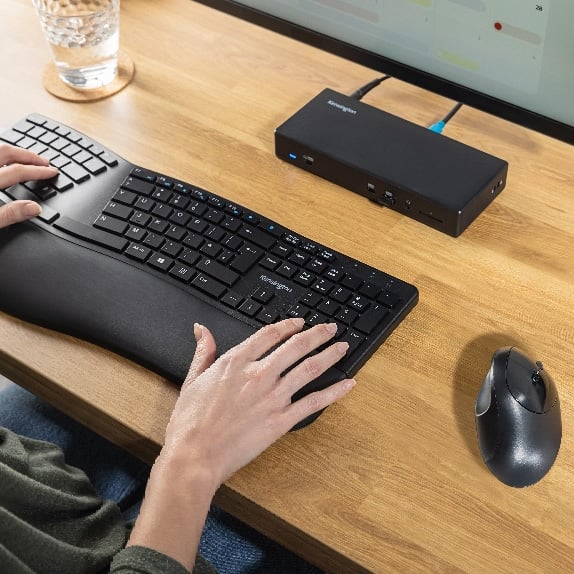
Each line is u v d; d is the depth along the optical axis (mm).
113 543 865
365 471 810
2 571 753
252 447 808
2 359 935
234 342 885
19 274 964
